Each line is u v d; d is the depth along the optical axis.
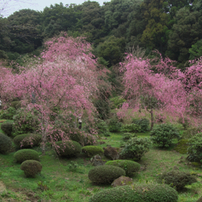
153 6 33.72
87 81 11.46
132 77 13.35
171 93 12.27
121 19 42.78
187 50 25.73
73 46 14.74
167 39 30.06
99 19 44.44
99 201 4.75
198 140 8.47
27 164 6.94
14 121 11.16
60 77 9.04
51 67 9.34
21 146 9.30
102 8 48.19
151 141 10.26
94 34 42.97
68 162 9.12
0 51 26.06
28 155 8.03
